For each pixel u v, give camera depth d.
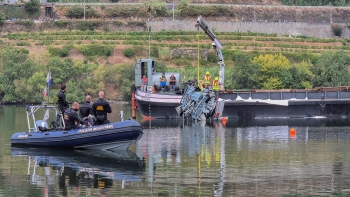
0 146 105.19
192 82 156.38
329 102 160.25
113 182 78.50
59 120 105.31
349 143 109.94
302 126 138.50
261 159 93.62
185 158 94.50
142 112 158.88
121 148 99.50
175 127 137.62
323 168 86.81
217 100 155.12
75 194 72.94
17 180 79.81
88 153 98.38
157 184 77.38
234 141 113.12
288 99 160.38
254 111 159.50
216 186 76.44
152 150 102.12
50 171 85.12
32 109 107.00
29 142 104.00
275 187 76.12
